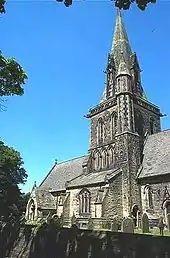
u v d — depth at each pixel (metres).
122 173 38.28
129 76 45.06
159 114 48.34
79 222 37.34
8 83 16.83
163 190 34.34
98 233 11.40
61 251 12.95
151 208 35.25
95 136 47.38
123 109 42.16
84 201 39.50
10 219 23.08
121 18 55.84
